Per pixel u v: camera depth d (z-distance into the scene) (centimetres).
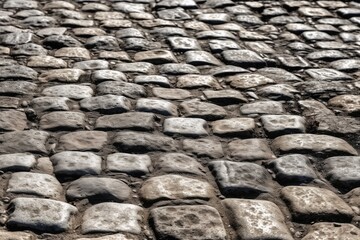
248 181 306
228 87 437
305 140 355
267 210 281
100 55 488
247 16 619
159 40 534
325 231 267
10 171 303
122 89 418
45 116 371
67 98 400
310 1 683
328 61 500
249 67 478
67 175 303
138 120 371
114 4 646
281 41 548
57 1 641
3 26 545
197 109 394
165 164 320
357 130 372
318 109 402
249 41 542
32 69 449
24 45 499
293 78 458
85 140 343
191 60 484
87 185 293
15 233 253
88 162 316
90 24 570
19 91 406
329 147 346
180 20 598
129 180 303
